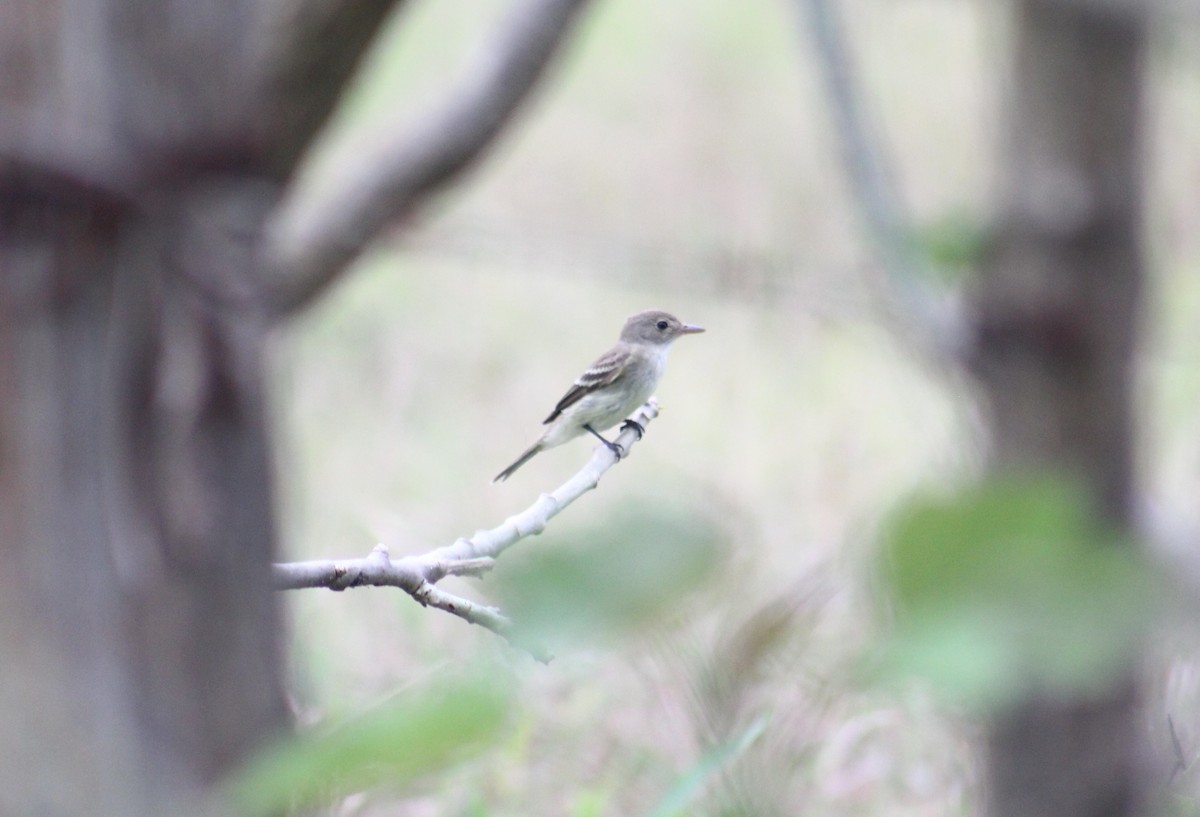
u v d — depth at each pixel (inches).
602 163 1106.7
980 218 257.3
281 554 165.2
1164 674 120.3
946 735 251.6
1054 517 54.4
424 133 437.7
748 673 61.0
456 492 647.8
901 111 943.7
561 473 687.7
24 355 135.0
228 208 142.9
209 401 141.8
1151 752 172.1
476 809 255.3
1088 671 52.7
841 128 259.6
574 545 53.3
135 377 138.9
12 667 131.6
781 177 1014.4
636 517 54.3
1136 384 265.3
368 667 397.1
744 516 59.2
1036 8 246.5
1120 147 262.5
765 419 664.4
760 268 184.2
